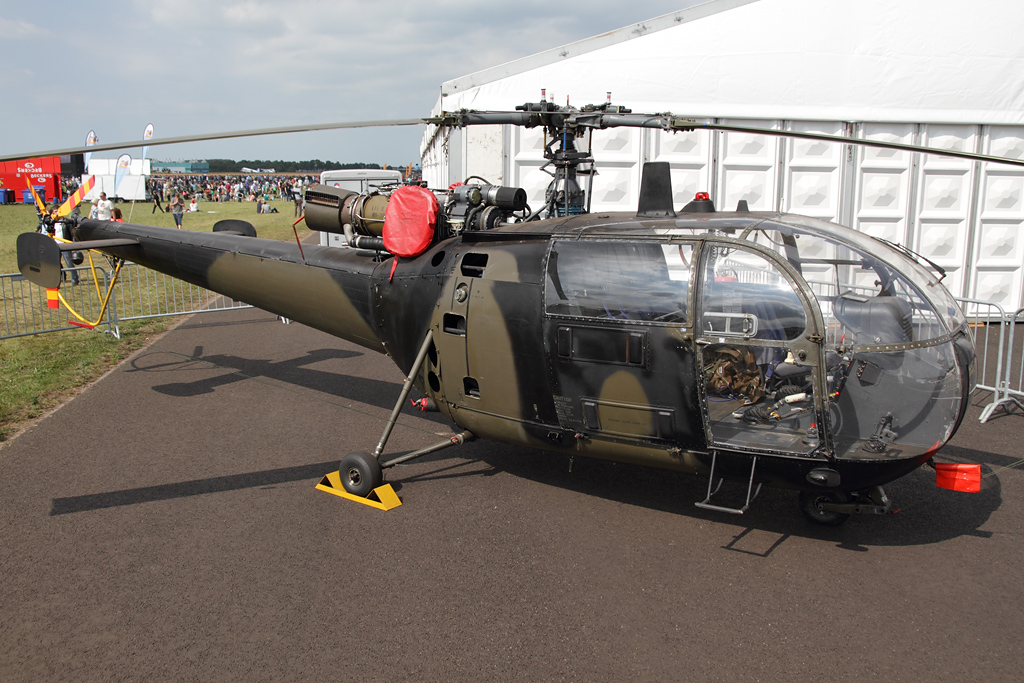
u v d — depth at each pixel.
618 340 4.46
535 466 6.09
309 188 6.36
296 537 4.86
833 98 11.22
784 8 10.94
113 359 9.71
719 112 11.27
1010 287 12.00
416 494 5.54
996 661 3.54
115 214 19.14
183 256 7.71
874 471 4.20
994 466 5.97
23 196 49.81
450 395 5.46
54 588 4.25
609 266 4.57
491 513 5.21
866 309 4.22
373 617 3.96
